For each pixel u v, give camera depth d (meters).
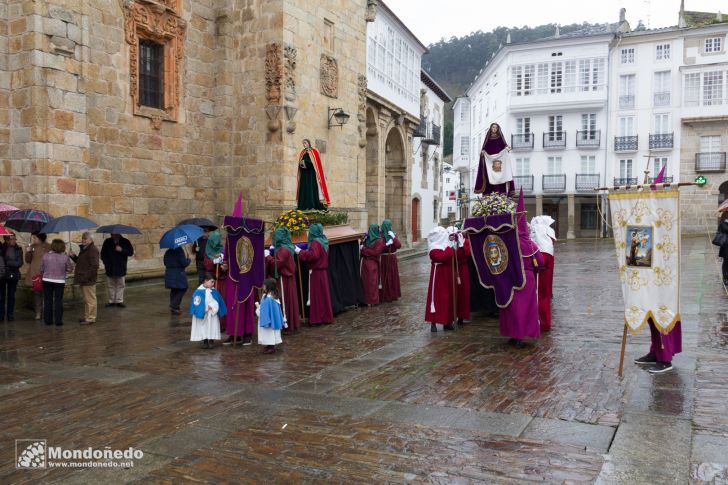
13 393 6.75
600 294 13.89
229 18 17.61
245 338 9.41
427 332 10.02
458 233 10.46
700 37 40.62
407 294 15.19
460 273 10.62
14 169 12.53
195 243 14.13
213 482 4.46
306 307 11.31
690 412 5.59
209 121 17.67
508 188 10.43
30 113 12.28
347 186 20.70
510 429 5.32
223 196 17.77
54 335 10.05
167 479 4.52
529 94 43.78
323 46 19.16
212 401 6.39
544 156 44.16
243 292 9.23
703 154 40.78
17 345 9.27
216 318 9.08
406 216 31.53
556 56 42.81
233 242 9.33
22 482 4.53
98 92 14.46
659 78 41.59
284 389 6.79
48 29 12.32
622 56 42.25
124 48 15.09
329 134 19.58
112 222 14.92
